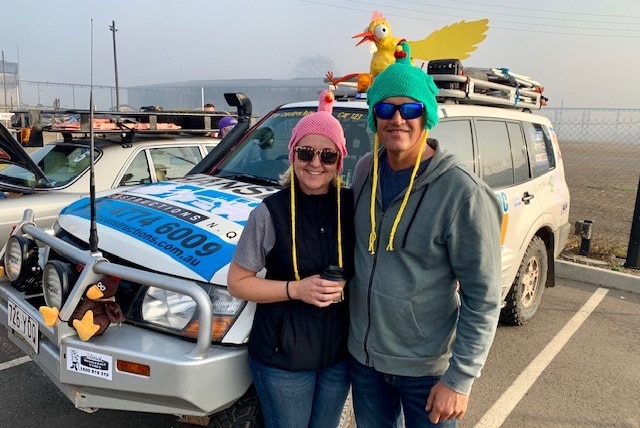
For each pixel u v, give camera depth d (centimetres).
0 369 393
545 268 526
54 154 581
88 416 335
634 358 450
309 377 219
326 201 215
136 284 251
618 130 1488
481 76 448
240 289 207
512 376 414
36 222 486
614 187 1578
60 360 236
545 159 520
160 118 692
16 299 278
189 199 308
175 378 212
